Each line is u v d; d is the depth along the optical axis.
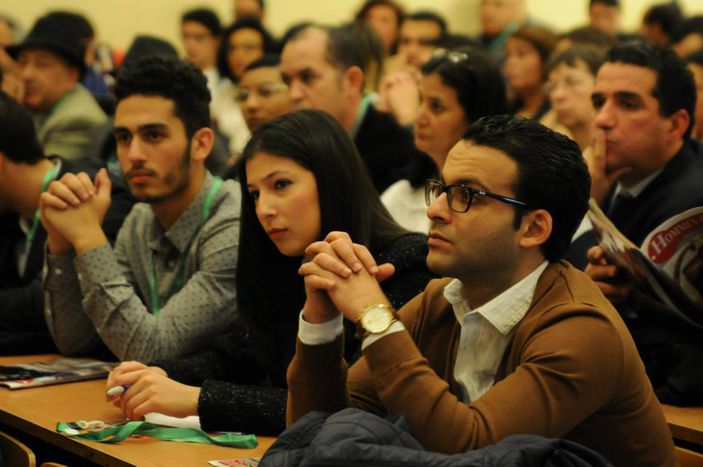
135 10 13.64
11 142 5.64
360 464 2.72
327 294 3.16
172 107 4.92
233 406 3.91
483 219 3.05
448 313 3.36
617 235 4.22
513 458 2.67
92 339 5.18
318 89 7.26
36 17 12.79
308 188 4.05
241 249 4.26
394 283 4.09
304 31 7.36
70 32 9.09
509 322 3.11
